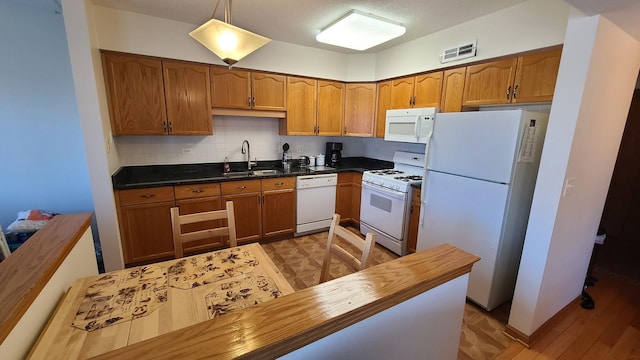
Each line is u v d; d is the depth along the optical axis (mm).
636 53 1813
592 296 2352
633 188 3438
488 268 2059
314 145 4027
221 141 3346
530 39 2076
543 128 1962
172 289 1174
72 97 2893
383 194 3139
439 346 1119
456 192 2229
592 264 2447
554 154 1634
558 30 1925
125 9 2398
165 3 2273
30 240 1217
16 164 2809
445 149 2287
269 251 3121
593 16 1447
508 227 1990
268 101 3219
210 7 2336
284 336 631
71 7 2012
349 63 3648
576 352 1765
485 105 2512
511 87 2225
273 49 3154
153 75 2607
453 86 2672
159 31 2578
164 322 972
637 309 2184
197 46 2764
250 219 3115
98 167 2252
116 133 2520
